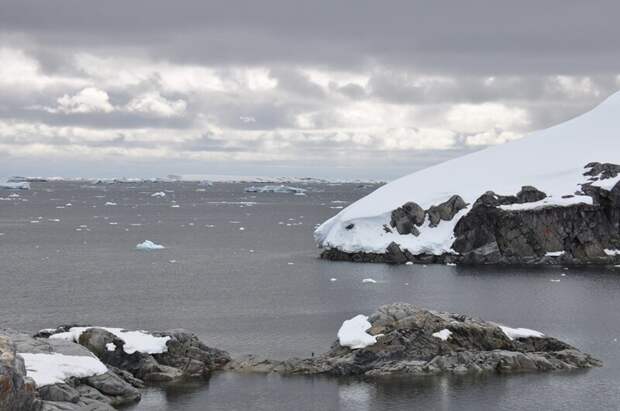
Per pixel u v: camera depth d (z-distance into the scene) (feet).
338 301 455.63
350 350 301.02
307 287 509.76
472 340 307.78
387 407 255.91
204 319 404.16
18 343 264.72
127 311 428.97
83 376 253.65
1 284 526.98
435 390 272.31
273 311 425.28
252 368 296.71
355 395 267.39
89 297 474.90
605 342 345.31
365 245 651.66
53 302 457.68
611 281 524.93
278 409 254.06
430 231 649.61
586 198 636.07
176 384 280.10
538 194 650.02
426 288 500.33
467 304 441.27
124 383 262.88
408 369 290.35
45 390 231.50
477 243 630.33
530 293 477.77
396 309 314.35
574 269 585.63
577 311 418.51
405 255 635.25
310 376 289.74
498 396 265.75
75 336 289.53
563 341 346.54
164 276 568.41
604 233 627.46
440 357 295.89
